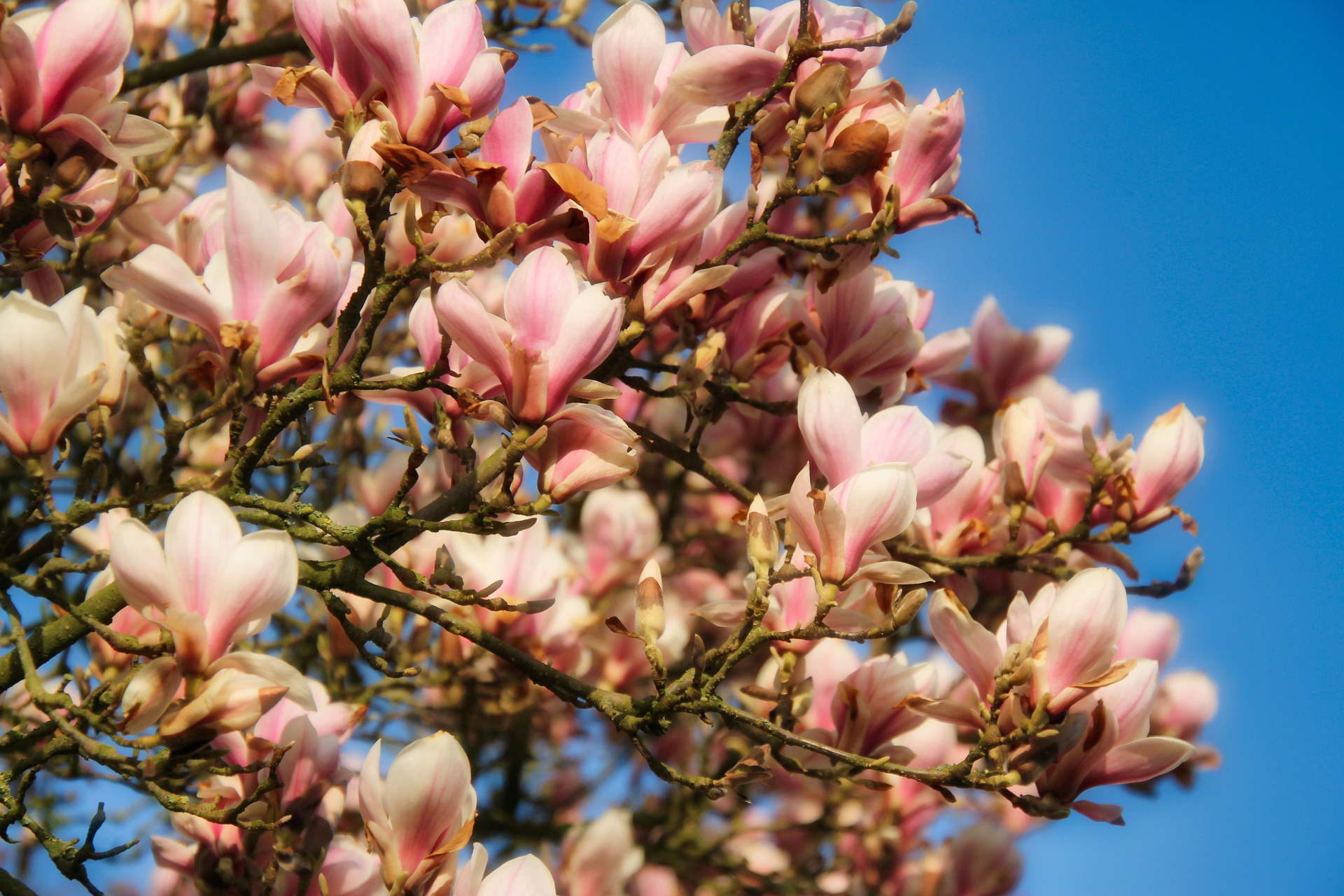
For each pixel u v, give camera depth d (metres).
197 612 1.75
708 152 1.97
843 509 1.84
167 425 1.84
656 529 2.44
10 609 1.83
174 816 1.97
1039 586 2.26
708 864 2.49
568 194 1.84
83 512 1.84
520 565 2.27
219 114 2.81
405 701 2.35
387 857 1.84
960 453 2.15
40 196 1.86
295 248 1.85
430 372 1.84
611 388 1.83
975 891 2.30
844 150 1.92
